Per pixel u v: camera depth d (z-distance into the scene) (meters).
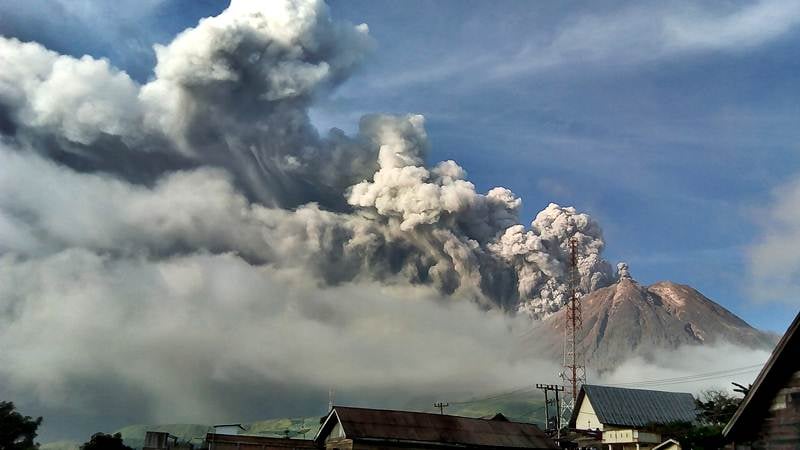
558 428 89.44
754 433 22.09
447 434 57.44
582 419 87.31
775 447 21.45
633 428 81.50
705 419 83.00
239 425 80.50
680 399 88.19
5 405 82.88
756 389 21.80
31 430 82.62
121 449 83.19
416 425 57.31
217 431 80.00
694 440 58.75
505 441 58.72
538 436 61.06
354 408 57.38
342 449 54.94
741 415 22.20
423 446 55.66
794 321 21.23
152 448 74.25
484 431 59.38
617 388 87.12
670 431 73.31
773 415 21.67
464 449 57.22
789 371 21.47
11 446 80.25
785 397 21.45
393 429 55.88
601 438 78.19
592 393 85.56
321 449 58.34
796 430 21.02
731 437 22.58
